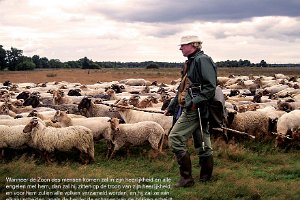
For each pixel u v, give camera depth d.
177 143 8.50
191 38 8.34
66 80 60.25
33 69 108.19
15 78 65.00
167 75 76.06
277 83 36.66
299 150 12.34
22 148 11.98
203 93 8.06
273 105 19.30
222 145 12.37
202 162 8.91
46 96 23.55
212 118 8.51
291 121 12.80
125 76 71.69
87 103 16.25
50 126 12.65
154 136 11.63
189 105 8.19
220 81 41.78
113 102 17.50
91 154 11.45
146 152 12.11
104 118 13.32
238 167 10.32
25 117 14.14
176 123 8.57
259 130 13.66
